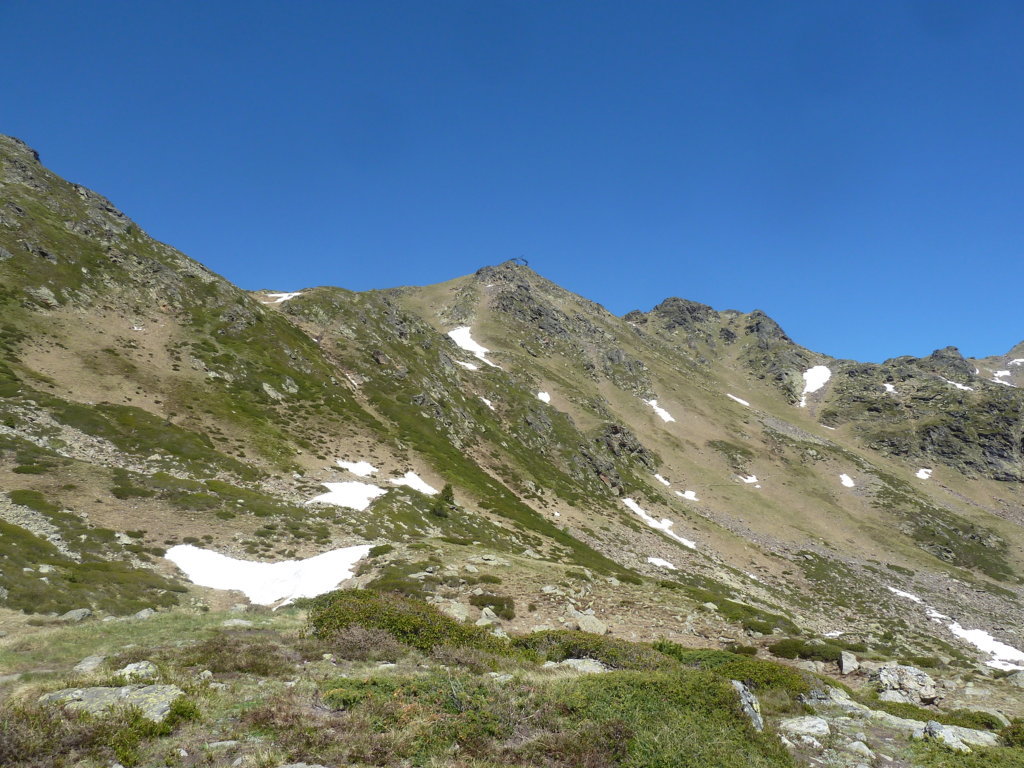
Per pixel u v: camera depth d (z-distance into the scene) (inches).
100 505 1594.5
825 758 484.1
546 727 442.3
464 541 2023.9
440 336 6441.9
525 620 1149.1
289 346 4025.6
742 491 5959.6
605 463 5093.5
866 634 2824.8
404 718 429.7
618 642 759.1
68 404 2249.0
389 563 1471.5
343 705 455.2
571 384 7308.1
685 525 4566.9
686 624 1228.5
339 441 3083.2
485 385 5590.6
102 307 3415.4
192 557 1448.1
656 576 2957.7
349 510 2108.8
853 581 4136.3
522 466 4190.5
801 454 7406.5
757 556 4276.6
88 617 924.0
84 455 1931.6
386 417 3762.3
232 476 2206.0
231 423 2775.6
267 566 1471.5
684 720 458.6
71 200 4367.6
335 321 5032.0
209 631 729.0
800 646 1094.4
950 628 3437.5
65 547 1295.5
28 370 2459.4
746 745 448.5
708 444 7052.2
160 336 3444.9
